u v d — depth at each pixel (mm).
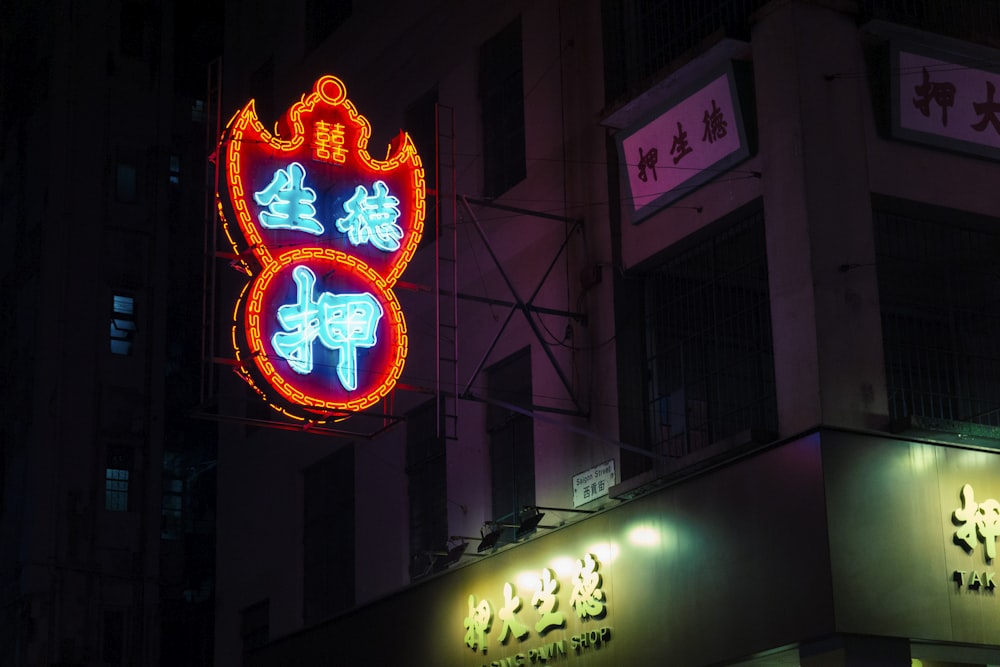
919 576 13125
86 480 30922
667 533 14688
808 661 12945
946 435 13734
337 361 15812
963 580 13391
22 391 31938
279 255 15734
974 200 15156
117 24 33969
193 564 32344
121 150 33219
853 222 14281
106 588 30703
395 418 16219
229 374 26484
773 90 14672
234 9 28781
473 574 17938
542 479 17609
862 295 14102
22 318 32594
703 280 16125
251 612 24422
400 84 22391
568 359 17453
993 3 16344
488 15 20406
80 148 32656
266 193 16219
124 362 32094
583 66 18141
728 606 13703
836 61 14672
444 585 18531
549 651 16203
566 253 17812
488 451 19016
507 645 17016
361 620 20266
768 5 14789
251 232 16031
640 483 15031
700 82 15492
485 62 20500
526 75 19312
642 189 16469
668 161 16062
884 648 12812
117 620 30812
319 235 16406
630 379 16625
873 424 13711
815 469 12992
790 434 13688
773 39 14734
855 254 14188
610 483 16188
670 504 14727
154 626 31062
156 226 33125
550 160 18484
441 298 20422
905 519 13234
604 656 15328
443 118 21172
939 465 13656
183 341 33438
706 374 15797
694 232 15742
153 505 31656
